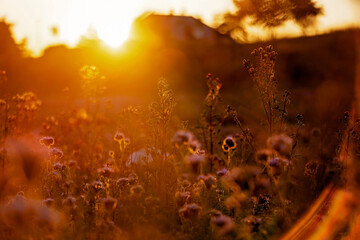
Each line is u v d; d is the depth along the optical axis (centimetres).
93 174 515
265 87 430
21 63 1312
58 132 706
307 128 538
